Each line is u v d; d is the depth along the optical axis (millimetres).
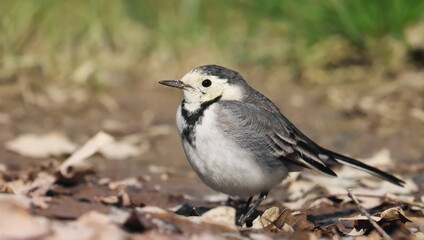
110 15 18281
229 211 7965
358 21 16875
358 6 16953
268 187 9000
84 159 11594
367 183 10789
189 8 18312
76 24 17875
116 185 10430
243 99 9164
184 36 18047
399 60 16703
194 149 8711
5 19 17469
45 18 17672
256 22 18078
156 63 17578
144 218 7055
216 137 8609
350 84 16594
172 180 11219
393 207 8773
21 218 6352
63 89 16281
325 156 9523
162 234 6840
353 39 17125
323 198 9688
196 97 9039
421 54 16625
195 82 9039
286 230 7969
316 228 8047
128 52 17859
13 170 11266
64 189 10234
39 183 10078
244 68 17547
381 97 15586
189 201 10023
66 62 17125
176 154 12805
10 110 15031
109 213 7266
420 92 15664
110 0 18391
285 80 17094
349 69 17094
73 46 17578
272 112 9188
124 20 18328
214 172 8703
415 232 8227
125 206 9023
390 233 7965
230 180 8734
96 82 16422
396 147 13125
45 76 16812
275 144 8938
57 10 17859
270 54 17672
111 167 11828
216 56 17625
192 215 8875
